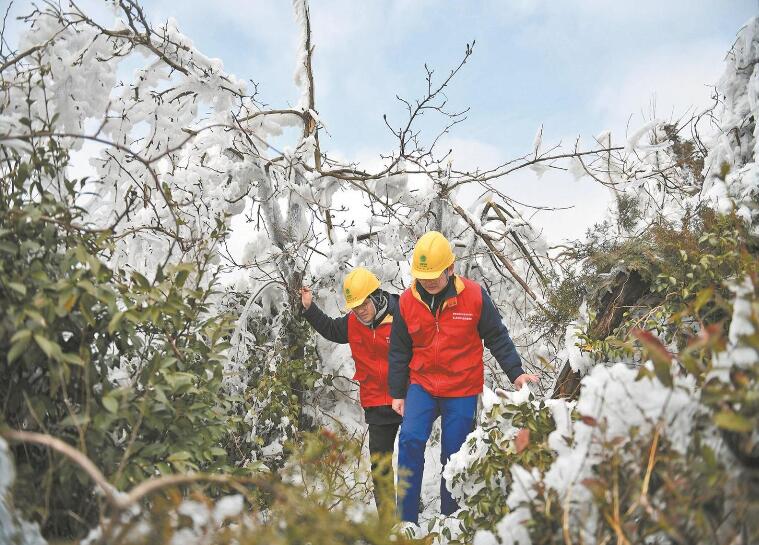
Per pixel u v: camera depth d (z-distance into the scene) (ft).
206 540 5.36
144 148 15.17
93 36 12.78
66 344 7.45
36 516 6.51
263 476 7.77
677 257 11.12
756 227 10.57
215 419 8.72
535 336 17.31
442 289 11.71
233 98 16.12
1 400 6.93
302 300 14.16
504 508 7.93
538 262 18.03
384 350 13.16
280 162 16.56
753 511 5.12
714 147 13.33
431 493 14.64
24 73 10.05
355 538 6.01
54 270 7.50
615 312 11.67
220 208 15.17
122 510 4.79
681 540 5.04
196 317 9.12
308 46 17.72
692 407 5.88
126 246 13.79
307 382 15.76
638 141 15.79
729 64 13.01
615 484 5.55
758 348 5.14
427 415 11.80
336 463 8.07
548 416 8.29
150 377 7.53
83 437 6.62
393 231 17.12
